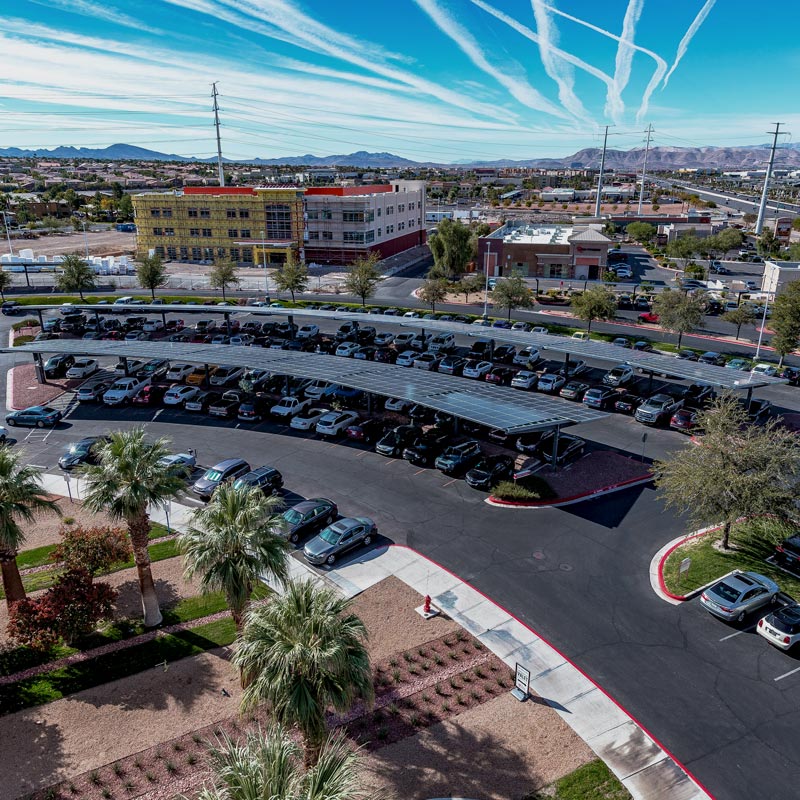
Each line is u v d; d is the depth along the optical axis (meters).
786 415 46.59
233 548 19.67
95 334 66.50
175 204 110.69
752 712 19.67
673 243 120.31
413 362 56.38
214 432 42.94
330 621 15.52
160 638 23.28
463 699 20.11
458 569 27.17
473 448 37.22
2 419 45.59
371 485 34.97
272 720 16.58
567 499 33.28
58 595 21.97
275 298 87.88
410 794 16.77
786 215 196.50
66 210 193.75
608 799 16.66
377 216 112.12
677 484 28.00
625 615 24.33
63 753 18.45
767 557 27.95
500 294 71.06
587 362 59.81
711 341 67.19
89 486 22.16
